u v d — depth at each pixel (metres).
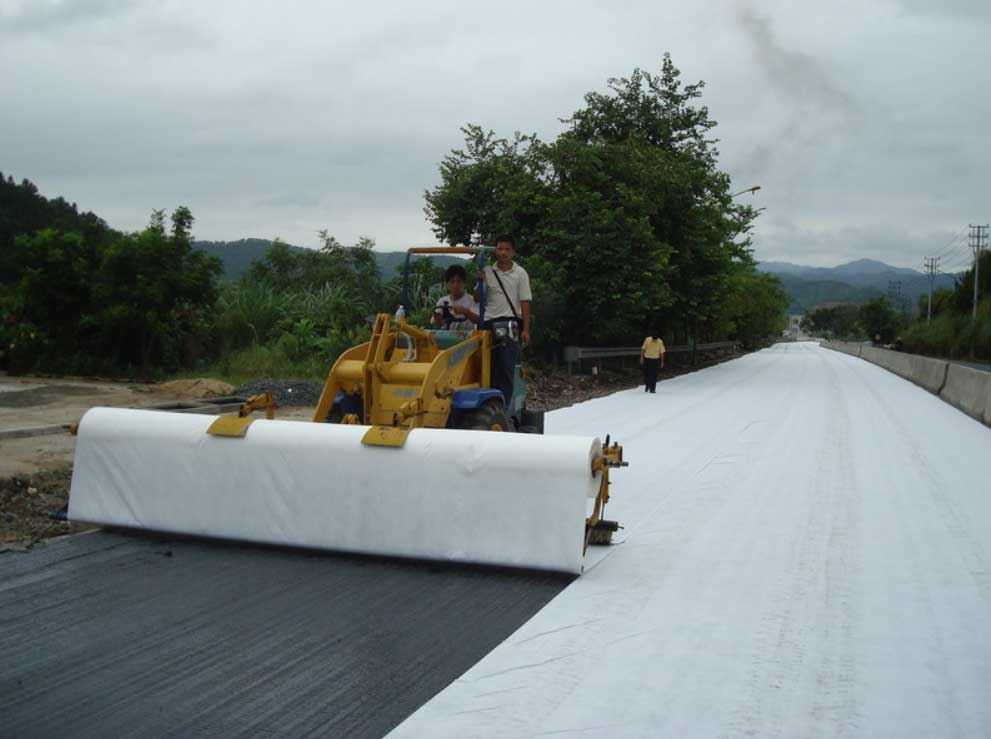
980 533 7.53
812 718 4.00
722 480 9.82
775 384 26.86
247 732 3.70
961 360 62.28
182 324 18.33
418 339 8.14
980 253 75.12
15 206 47.97
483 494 6.11
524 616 5.25
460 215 24.25
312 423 6.66
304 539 6.43
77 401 13.20
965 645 4.93
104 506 6.91
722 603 5.57
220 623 4.99
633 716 3.97
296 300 22.73
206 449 6.67
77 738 3.62
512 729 3.80
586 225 23.67
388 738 3.68
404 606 5.37
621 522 7.76
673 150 29.25
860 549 6.96
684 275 29.02
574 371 26.09
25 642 4.64
